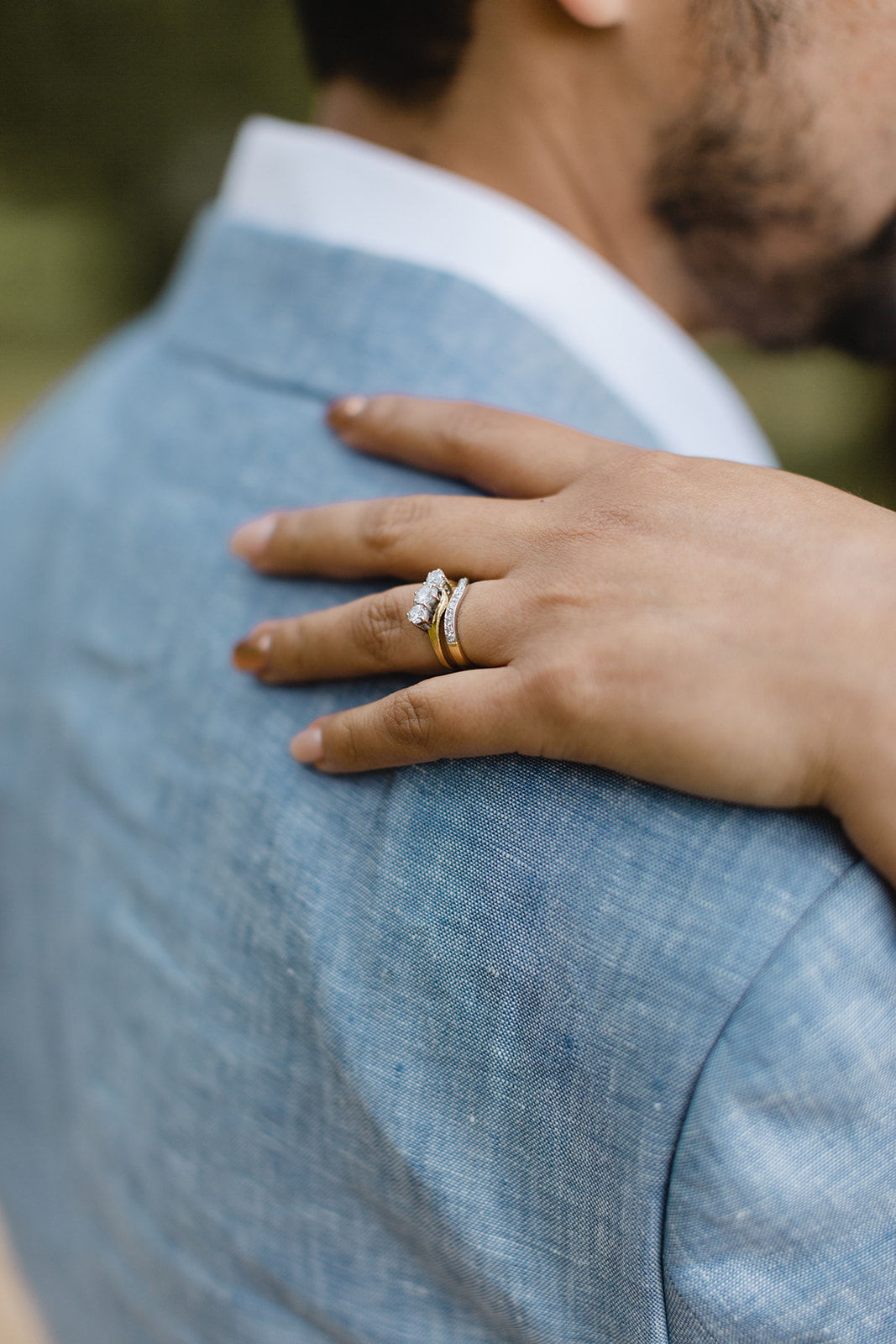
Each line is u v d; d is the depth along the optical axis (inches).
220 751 16.1
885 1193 13.3
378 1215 15.0
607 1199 13.6
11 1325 39.8
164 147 133.5
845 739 13.4
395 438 15.8
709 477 14.3
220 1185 16.2
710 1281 13.4
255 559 16.1
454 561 14.8
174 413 18.1
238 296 17.9
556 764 14.2
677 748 13.6
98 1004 17.7
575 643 13.9
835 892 13.4
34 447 21.0
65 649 18.4
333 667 15.3
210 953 15.9
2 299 139.9
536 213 17.5
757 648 13.6
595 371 17.0
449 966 14.1
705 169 16.9
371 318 16.9
